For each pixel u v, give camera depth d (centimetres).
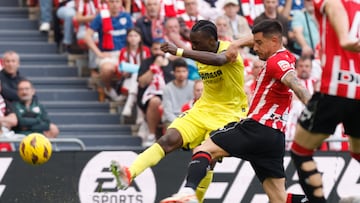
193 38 2548
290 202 2517
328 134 2088
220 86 2589
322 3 2028
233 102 2608
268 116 2422
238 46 2472
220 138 2431
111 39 3828
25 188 2997
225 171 3041
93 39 3866
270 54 2416
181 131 2605
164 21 3800
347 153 3066
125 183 2506
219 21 3694
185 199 2341
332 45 2045
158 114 3566
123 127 3759
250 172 3042
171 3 3812
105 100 3869
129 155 3019
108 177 3019
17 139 3078
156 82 3575
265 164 2462
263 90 2427
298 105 3362
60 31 4062
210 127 2598
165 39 3741
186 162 3031
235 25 3769
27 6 4228
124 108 3719
